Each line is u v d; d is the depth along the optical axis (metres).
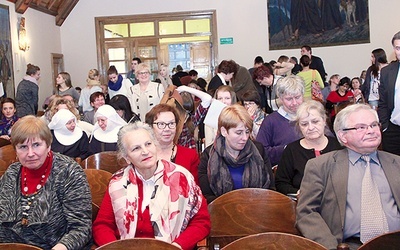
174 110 3.30
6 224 2.44
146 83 6.44
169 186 2.44
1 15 8.74
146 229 2.39
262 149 3.19
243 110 2.94
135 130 2.45
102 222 2.50
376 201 2.39
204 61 12.13
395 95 4.37
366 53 11.91
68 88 8.51
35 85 8.17
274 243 1.95
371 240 1.92
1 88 8.26
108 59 12.15
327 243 2.31
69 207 2.45
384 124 4.50
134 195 2.43
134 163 2.40
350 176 2.45
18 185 2.49
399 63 4.36
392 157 2.48
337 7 11.88
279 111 3.71
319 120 3.14
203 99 4.30
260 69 5.99
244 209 2.67
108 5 12.05
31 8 10.31
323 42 11.96
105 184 3.25
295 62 10.05
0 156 4.64
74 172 2.51
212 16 12.00
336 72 12.02
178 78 9.88
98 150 4.75
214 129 4.16
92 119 6.54
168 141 3.22
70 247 2.32
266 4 11.97
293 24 11.96
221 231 2.65
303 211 2.47
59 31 12.08
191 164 3.30
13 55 9.27
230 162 2.97
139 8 12.02
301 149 3.22
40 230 2.43
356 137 2.40
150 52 12.12
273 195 2.67
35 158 2.42
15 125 2.43
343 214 2.40
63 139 4.77
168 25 12.10
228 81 6.33
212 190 3.01
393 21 11.79
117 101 5.28
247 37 12.02
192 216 2.49
